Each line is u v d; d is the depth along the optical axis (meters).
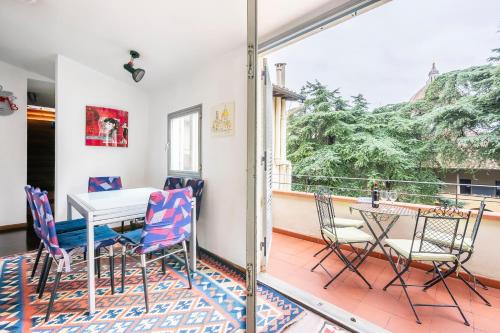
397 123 5.56
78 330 1.63
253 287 1.42
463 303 1.99
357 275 2.49
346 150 5.96
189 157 3.46
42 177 6.52
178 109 3.56
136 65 3.36
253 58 1.39
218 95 2.81
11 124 4.02
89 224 1.86
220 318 1.77
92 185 3.16
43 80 4.33
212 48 2.68
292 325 1.70
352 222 2.92
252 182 1.41
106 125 3.86
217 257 2.82
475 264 2.36
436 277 2.25
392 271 2.58
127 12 2.35
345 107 6.32
